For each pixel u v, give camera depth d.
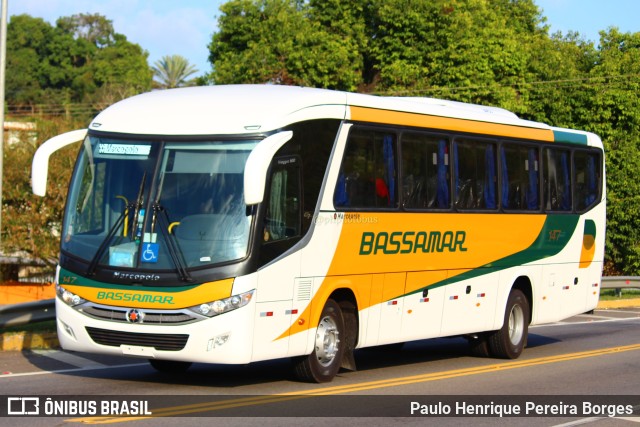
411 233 14.17
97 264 11.46
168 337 11.16
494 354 16.70
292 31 48.91
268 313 11.49
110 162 11.84
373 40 49.53
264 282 11.39
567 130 18.53
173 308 11.08
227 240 11.20
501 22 50.22
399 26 47.59
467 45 46.47
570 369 15.37
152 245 11.29
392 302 13.88
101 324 11.38
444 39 47.25
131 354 11.34
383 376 13.80
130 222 11.43
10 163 29.44
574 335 21.19
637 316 27.00
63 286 11.68
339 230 12.71
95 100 99.38
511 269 16.66
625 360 16.61
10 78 108.44
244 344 11.17
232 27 50.19
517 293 16.94
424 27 47.25
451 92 45.91
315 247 12.29
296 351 12.02
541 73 45.81
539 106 44.41
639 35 44.41
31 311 15.72
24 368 13.54
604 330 22.45
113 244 11.45
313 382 12.66
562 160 18.23
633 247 40.91
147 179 11.55
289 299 11.84
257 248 11.29
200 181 11.44
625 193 41.34
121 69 111.00
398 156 13.95
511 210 16.64
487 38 47.09
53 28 115.06
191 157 11.55
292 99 12.16
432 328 14.79
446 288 15.05
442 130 14.98
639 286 31.88
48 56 112.75
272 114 11.72
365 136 13.32
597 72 43.75
